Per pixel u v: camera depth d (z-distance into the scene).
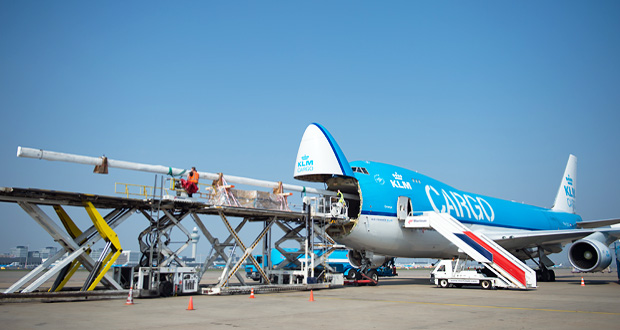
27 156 16.25
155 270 18.88
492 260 23.64
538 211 41.47
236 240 21.17
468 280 24.16
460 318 12.27
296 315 12.82
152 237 18.80
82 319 11.80
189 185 19.78
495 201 36.72
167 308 14.47
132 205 19.22
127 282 19.42
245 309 14.27
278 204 22.44
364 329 10.34
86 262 18.27
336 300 17.42
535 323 11.38
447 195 30.28
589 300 17.61
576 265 29.17
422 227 25.53
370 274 27.45
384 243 25.62
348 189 26.39
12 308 14.18
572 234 29.22
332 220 23.94
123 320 11.67
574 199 48.69
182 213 20.36
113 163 18.52
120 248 18.11
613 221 40.41
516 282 22.80
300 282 24.19
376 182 25.72
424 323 11.31
